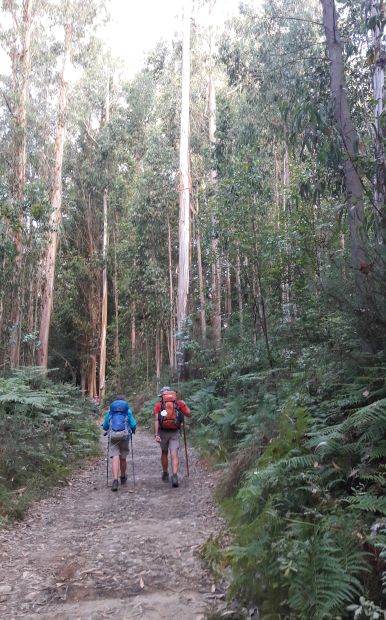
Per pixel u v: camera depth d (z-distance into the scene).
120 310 40.34
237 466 6.53
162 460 8.55
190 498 7.19
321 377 5.87
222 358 14.85
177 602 3.99
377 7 8.31
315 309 7.78
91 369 43.75
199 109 27.50
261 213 11.57
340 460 4.40
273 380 9.25
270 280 11.65
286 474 4.46
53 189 23.36
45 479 8.27
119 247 34.91
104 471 10.04
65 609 3.93
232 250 12.46
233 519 5.18
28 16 20.17
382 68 8.48
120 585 4.33
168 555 4.93
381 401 4.02
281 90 15.40
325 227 10.57
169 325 33.44
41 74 24.75
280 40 16.02
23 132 18.92
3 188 16.06
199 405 13.47
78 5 23.38
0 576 4.61
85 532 5.90
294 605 3.10
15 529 6.11
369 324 5.35
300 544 3.36
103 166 34.72
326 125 7.91
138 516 6.45
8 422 9.14
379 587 3.13
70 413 12.64
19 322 17.92
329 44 7.74
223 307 24.22
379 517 3.58
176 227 30.00
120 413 8.59
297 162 12.32
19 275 17.33
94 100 35.94
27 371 14.15
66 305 39.41
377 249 5.77
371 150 7.72
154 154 28.42
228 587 3.99
